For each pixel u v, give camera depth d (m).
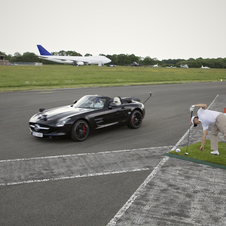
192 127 8.47
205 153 5.60
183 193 3.75
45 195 3.69
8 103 13.73
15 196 3.65
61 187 3.96
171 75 50.88
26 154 5.60
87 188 3.93
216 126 5.40
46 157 5.40
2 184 4.04
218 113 5.25
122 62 195.75
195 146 6.16
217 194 3.72
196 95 17.95
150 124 8.97
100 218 3.11
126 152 5.76
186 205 3.41
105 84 26.88
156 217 3.12
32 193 3.75
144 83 28.83
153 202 3.49
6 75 43.41
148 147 6.16
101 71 65.44
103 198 3.61
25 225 2.96
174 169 4.70
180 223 3.00
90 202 3.50
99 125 7.12
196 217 3.12
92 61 105.31
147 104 13.80
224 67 197.75
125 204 3.45
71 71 63.22
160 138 7.05
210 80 37.94
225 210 3.29
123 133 7.64
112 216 3.16
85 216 3.15
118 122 7.70
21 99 15.33
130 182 4.15
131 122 8.07
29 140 6.79
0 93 18.64
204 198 3.60
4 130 7.94
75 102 8.20
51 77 38.66
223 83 31.23
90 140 6.82
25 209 3.31
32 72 56.44
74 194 3.73
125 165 4.92
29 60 192.12
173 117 10.27
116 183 4.11
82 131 6.69
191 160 5.18
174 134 7.51
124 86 24.92
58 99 15.31
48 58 97.56
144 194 3.73
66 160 5.21
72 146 6.23
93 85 25.41
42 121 6.48
